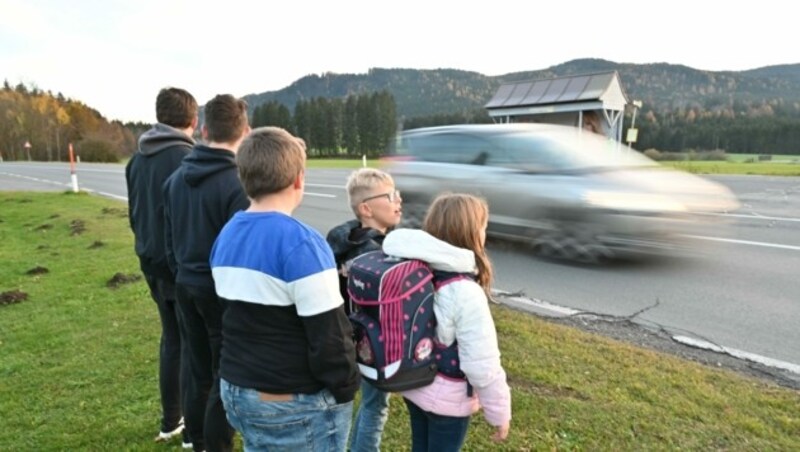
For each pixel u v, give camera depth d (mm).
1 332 3998
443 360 1687
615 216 5449
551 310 4324
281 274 1402
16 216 10641
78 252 7000
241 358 1477
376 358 1629
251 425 1508
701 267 5504
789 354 3398
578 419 2537
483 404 1680
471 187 6871
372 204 2236
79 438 2559
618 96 22328
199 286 2006
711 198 5859
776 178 15938
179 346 2561
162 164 2410
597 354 3297
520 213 6285
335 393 1502
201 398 2240
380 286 1624
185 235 2033
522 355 3281
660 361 3191
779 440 2352
